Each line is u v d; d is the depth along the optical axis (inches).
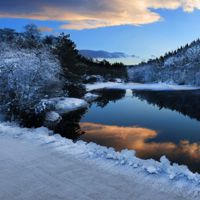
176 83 3159.5
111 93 1704.0
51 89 795.4
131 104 1135.6
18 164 218.7
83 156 236.4
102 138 543.8
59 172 202.8
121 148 468.4
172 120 759.7
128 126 669.9
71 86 1126.4
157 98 1402.6
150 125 686.5
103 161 224.1
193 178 186.1
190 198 163.5
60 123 672.4
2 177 194.5
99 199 163.3
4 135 307.4
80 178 191.9
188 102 1213.1
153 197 164.9
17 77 565.0
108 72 3868.1
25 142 279.7
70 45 1178.0
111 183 184.1
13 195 169.3
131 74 4153.5
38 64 636.7
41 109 576.1
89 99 1237.1
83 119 762.2
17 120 540.1
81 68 1201.4
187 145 493.7
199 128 648.4
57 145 269.0
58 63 949.8
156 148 474.0
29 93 569.6
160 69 3981.3
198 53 4101.9
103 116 814.5
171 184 181.2
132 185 180.9
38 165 216.4
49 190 175.0
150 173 198.4
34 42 1321.4
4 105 540.4
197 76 2822.3
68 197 166.2
